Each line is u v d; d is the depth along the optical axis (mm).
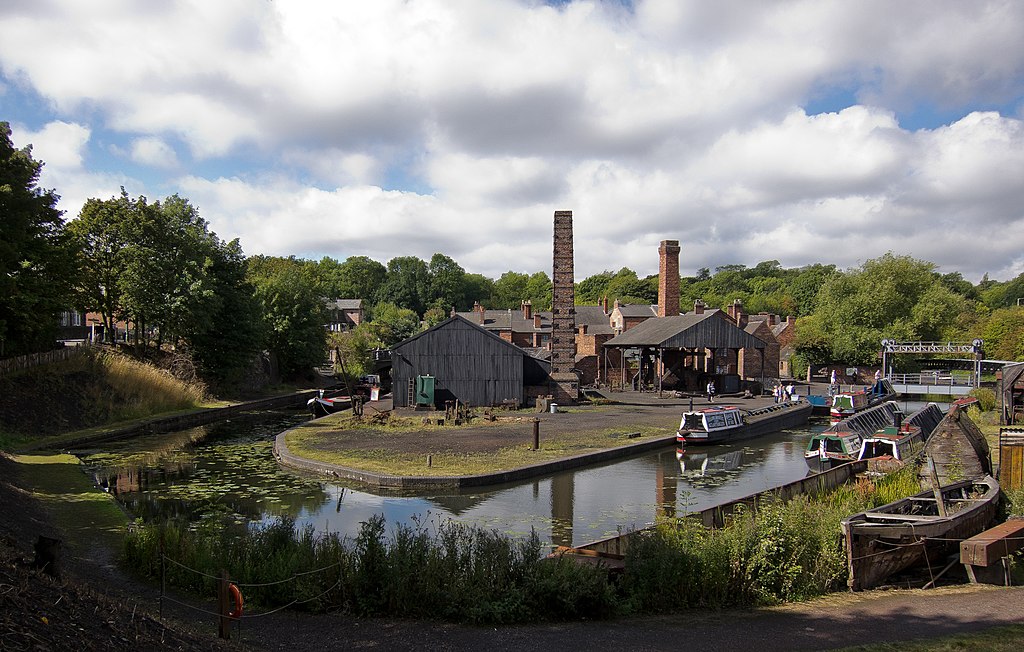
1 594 5473
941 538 12125
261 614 9062
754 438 33594
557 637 8398
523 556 9914
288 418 39125
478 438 28453
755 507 13719
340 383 62125
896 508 14008
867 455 23203
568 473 22875
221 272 46250
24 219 27203
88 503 15969
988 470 20781
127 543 11336
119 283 40594
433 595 9195
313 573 9617
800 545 11031
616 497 19422
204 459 24797
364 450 25125
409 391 40250
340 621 8906
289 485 20344
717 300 123750
